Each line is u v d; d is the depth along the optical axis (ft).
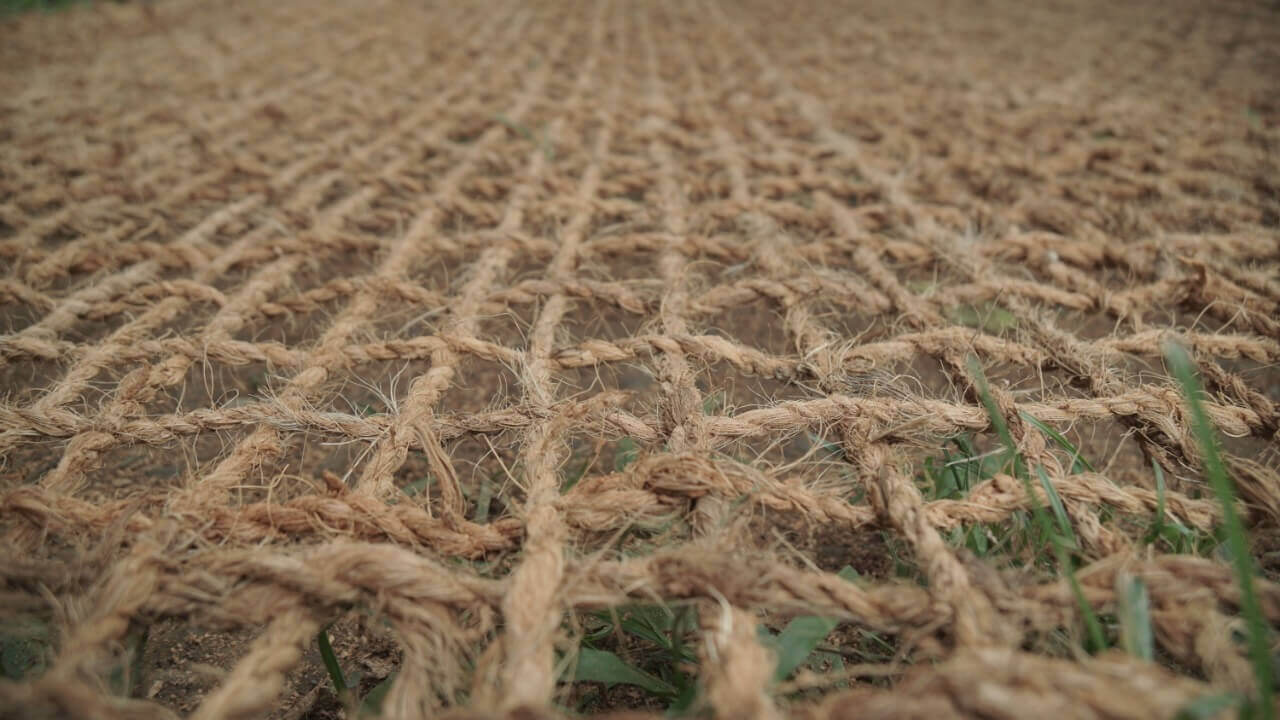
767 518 1.92
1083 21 6.03
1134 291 2.32
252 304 2.31
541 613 1.18
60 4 6.33
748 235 2.74
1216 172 3.27
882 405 1.71
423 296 2.34
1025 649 1.30
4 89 4.14
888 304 2.27
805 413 1.69
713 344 1.95
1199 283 2.26
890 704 0.98
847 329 2.30
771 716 1.01
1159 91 4.33
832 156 3.56
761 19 6.36
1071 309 2.34
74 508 1.42
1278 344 2.05
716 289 2.30
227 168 3.33
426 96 4.44
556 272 2.45
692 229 2.80
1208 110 3.96
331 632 1.71
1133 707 0.93
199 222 2.94
